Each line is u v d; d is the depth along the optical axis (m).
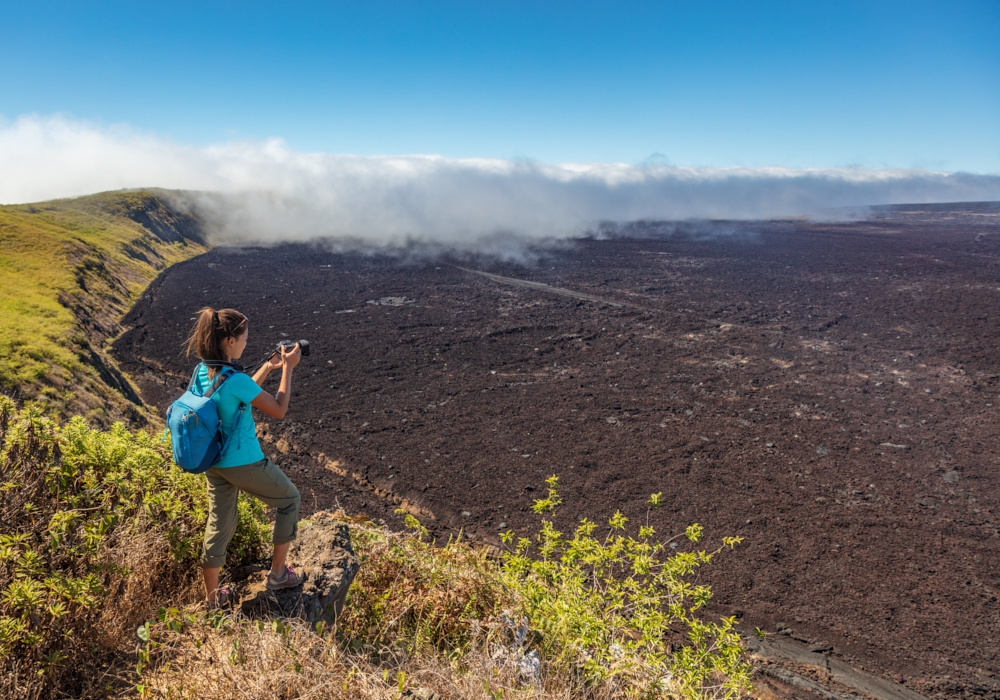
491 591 3.67
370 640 3.20
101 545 2.90
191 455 2.62
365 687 2.40
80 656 2.55
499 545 7.29
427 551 4.04
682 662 3.51
